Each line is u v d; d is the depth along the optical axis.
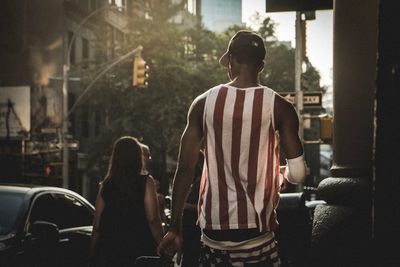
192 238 7.73
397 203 2.01
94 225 5.37
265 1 8.95
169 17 42.16
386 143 2.03
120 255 5.27
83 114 42.53
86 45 46.62
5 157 38.56
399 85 2.02
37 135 39.41
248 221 2.78
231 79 3.07
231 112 2.84
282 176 3.09
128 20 42.09
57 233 6.25
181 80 39.25
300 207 9.50
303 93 23.50
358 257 4.35
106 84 39.53
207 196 2.86
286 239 9.48
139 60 25.44
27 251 6.10
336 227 4.43
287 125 2.89
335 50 4.76
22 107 39.00
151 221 5.33
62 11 42.59
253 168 2.82
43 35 41.72
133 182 5.34
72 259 6.78
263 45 3.01
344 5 4.69
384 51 2.04
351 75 4.64
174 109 38.66
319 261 4.45
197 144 2.95
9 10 40.53
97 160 39.25
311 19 23.88
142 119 39.41
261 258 2.80
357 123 4.60
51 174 32.62
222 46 44.97
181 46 41.88
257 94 2.88
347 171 4.59
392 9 2.03
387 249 2.02
